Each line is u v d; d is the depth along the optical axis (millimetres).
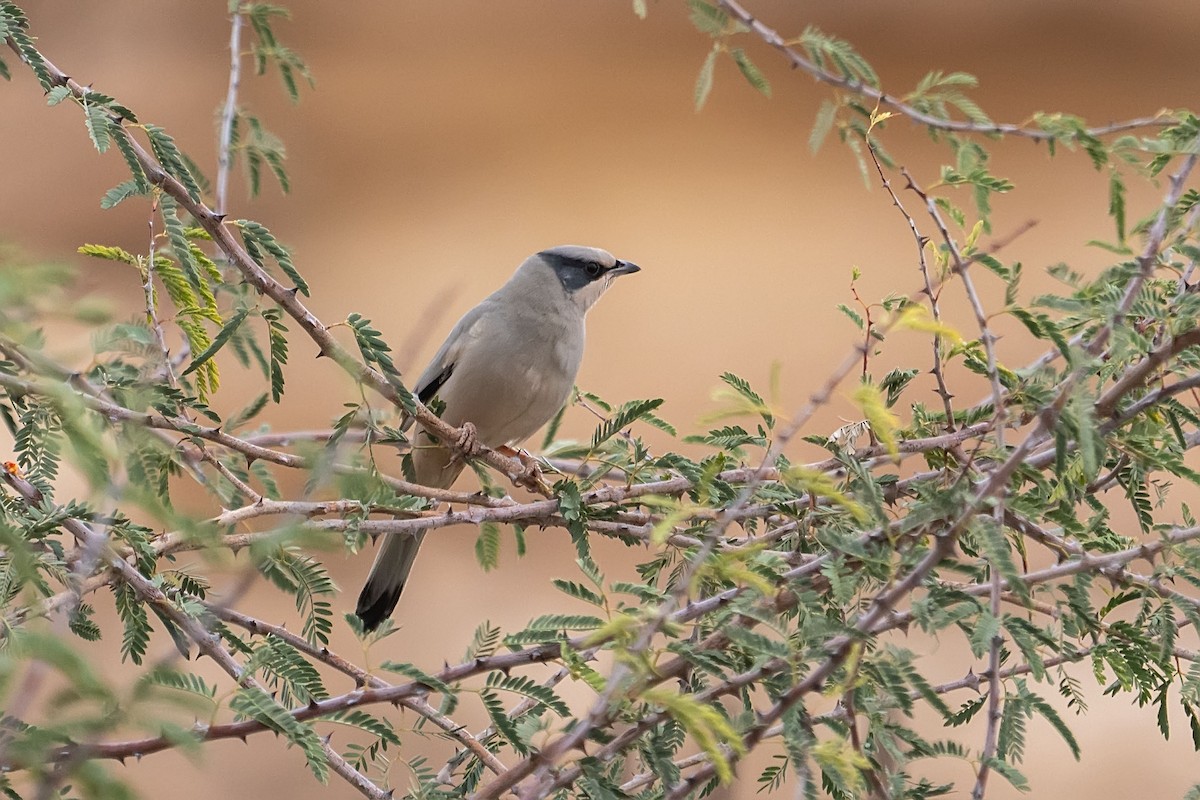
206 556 3945
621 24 31875
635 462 8328
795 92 31438
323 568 7051
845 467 7535
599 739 5914
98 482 3854
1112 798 17594
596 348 27406
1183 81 30312
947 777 15672
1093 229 27547
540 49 31781
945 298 25891
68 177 27438
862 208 29594
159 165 7047
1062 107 30391
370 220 29484
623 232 29391
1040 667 5918
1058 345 6215
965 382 23125
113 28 30047
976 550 7379
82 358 4047
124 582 6723
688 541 7766
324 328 6906
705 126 31422
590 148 30812
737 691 5977
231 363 23266
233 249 6848
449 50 31766
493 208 29984
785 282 28203
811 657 5711
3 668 3426
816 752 5371
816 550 7520
